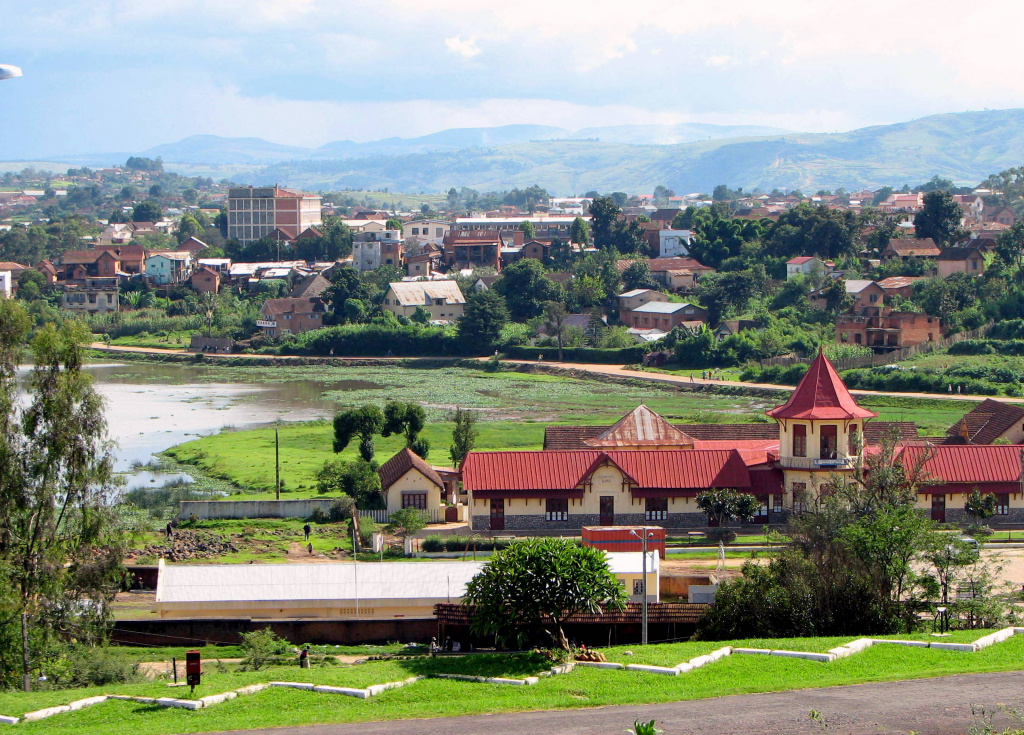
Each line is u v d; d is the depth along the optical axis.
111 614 85.06
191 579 92.75
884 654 68.25
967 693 60.16
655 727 56.19
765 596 78.94
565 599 71.31
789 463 124.19
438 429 192.75
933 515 123.25
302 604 89.62
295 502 128.88
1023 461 121.81
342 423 151.38
